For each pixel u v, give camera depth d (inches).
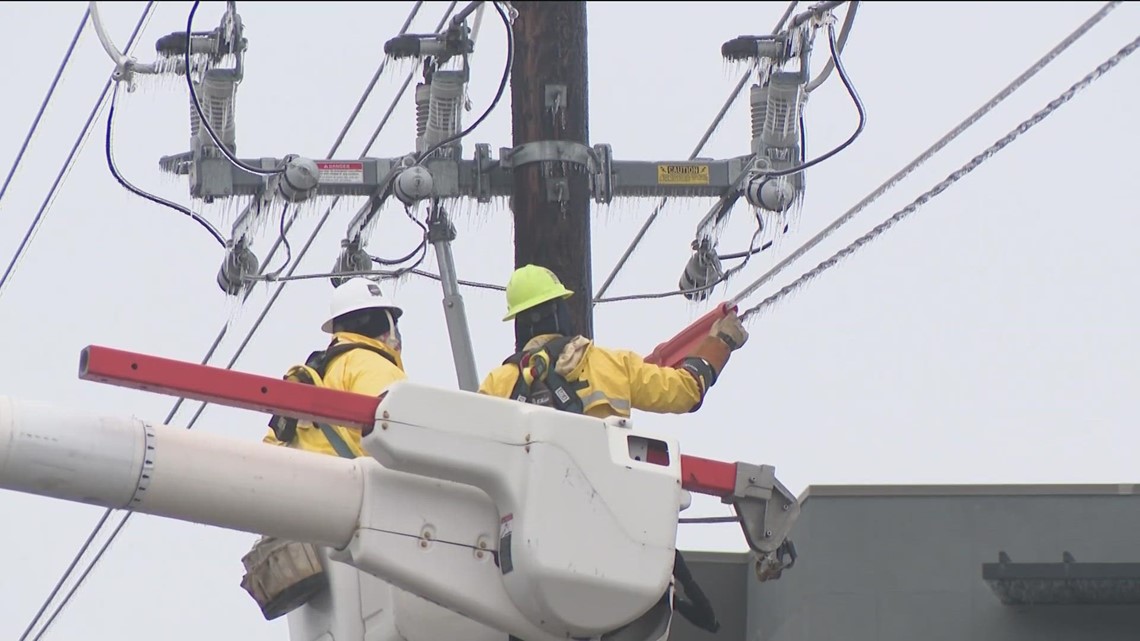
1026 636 1760.6
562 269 1641.2
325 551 1237.1
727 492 1235.9
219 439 1112.8
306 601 1256.2
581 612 1127.6
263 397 1111.6
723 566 1962.4
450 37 1844.2
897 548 1796.3
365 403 1123.3
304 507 1115.3
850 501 1811.0
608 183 1841.8
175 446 1097.4
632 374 1283.2
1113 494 1792.6
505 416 1131.9
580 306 1637.6
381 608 1204.5
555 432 1134.4
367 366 1267.2
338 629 1222.3
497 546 1143.0
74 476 1074.7
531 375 1274.6
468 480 1124.5
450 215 1851.6
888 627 1777.8
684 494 1196.5
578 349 1274.6
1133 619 1752.0
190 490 1096.2
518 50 1690.5
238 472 1106.7
